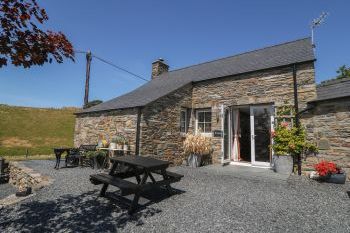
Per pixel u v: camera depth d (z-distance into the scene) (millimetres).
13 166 9477
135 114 8250
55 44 2947
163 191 5250
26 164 9430
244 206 4301
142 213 3947
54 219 3695
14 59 2754
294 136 7129
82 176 6852
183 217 3777
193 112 10297
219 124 9336
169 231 3281
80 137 11258
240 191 5273
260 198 4770
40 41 2844
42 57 2914
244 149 10266
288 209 4164
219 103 9461
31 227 3418
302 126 7277
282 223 3570
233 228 3381
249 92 8672
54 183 5910
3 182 9664
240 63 10414
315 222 3617
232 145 9438
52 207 4211
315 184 5922
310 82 7316
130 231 3281
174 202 4512
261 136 9281
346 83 6973
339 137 6484
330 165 6039
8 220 3660
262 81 8391
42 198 4711
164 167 4637
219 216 3824
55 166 8422
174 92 9438
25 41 2756
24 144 17359
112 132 9250
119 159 4887
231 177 6781
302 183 6012
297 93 7523
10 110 25469
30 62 2869
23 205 4316
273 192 5203
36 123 23109
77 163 9297
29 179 7117
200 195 4961
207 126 9984
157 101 8695
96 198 4711
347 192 5039
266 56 9938
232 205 4352
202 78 10242
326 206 4324
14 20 2645
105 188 4832
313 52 7949
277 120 7820
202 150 8758
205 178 6617
